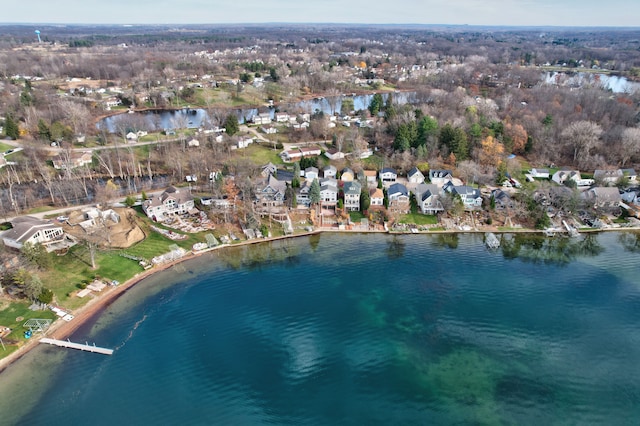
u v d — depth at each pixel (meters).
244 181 132.12
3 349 73.94
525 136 170.38
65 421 62.38
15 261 93.31
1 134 174.50
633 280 97.19
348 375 71.19
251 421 63.00
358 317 84.56
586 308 87.62
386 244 112.38
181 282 95.12
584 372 71.94
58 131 168.88
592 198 128.12
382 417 63.97
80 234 108.50
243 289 93.06
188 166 159.12
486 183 144.62
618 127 175.62
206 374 70.81
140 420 62.72
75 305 85.62
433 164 155.62
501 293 92.38
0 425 61.66
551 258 106.56
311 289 93.25
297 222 121.62
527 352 76.19
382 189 134.75
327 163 163.38
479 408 65.38
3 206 122.81
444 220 123.69
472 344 77.94
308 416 63.97
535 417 64.00
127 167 153.75
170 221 118.81
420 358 74.75
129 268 97.88
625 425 62.91
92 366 72.06
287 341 78.25
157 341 77.69
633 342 78.44
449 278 97.62
